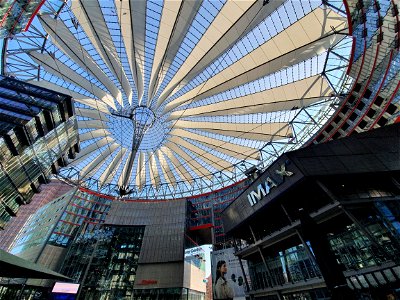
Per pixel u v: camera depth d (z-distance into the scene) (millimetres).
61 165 34750
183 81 31734
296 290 19703
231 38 25891
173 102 35781
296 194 19578
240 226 25484
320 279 17562
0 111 23672
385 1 17969
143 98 40844
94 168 50531
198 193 56281
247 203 24109
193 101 34906
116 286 41500
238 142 42031
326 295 17250
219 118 37188
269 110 32531
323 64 27641
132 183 54969
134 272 43344
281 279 21328
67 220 47625
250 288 25438
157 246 45531
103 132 41562
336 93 30469
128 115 40781
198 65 29703
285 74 28297
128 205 53531
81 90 34094
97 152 45750
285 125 37562
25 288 38375
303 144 37719
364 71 25984
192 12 24953
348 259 16203
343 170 17891
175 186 58125
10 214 28016
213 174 53969
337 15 21438
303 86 29141
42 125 25953
